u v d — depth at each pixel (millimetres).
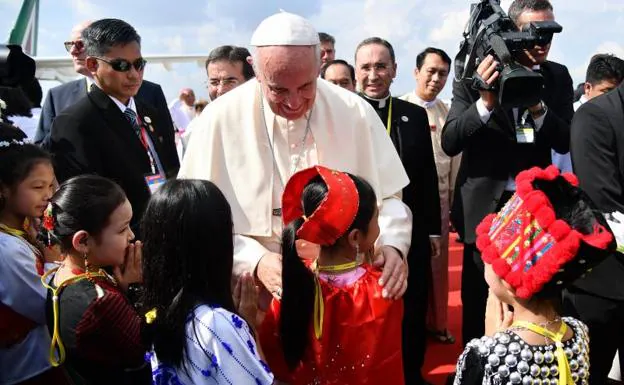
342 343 2100
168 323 1692
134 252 2133
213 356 1642
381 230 2650
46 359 2252
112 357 1907
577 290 2783
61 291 1970
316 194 2049
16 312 2201
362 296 2105
